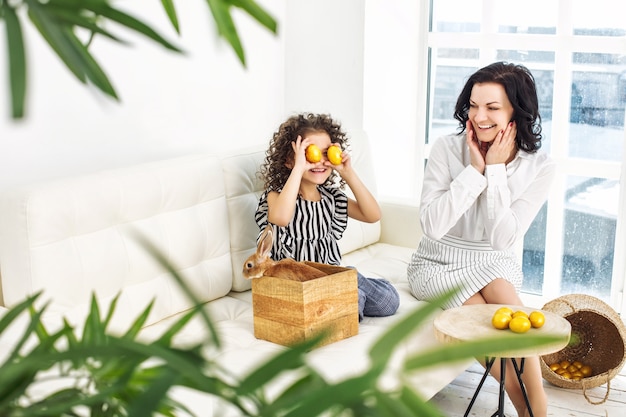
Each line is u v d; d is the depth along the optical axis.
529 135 2.87
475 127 2.87
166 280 2.58
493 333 2.33
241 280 2.89
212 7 0.58
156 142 3.06
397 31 3.87
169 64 3.08
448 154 3.00
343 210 2.92
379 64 3.79
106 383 0.73
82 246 2.32
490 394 3.11
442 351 0.52
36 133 2.59
